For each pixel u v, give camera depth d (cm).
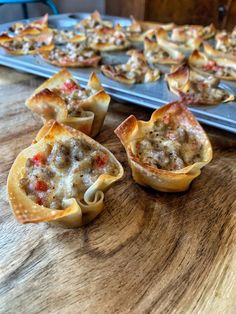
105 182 12
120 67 24
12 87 23
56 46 29
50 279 11
